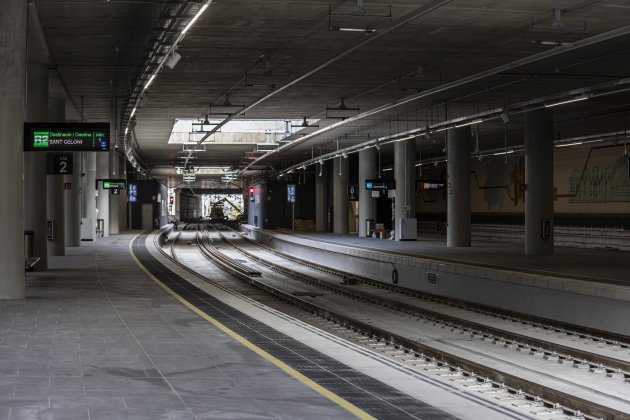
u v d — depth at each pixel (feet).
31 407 21.66
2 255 50.44
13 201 50.37
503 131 133.59
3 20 49.34
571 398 28.58
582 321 58.44
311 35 63.52
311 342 34.55
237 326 39.14
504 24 60.29
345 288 84.48
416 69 78.84
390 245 126.62
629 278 63.98
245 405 22.22
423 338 52.21
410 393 25.14
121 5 54.08
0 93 49.70
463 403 23.91
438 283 83.10
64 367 27.71
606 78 84.28
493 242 141.79
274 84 85.87
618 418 26.30
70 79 84.43
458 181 119.03
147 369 27.48
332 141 155.22
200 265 125.18
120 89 91.35
